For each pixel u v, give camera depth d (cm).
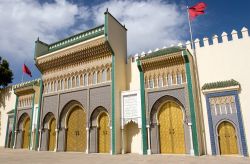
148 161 1234
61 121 2214
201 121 1667
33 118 2525
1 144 2884
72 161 1275
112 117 1862
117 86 1975
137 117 1845
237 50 1681
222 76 1689
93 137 1969
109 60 2023
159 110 1791
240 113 1522
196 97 1716
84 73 2153
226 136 1558
